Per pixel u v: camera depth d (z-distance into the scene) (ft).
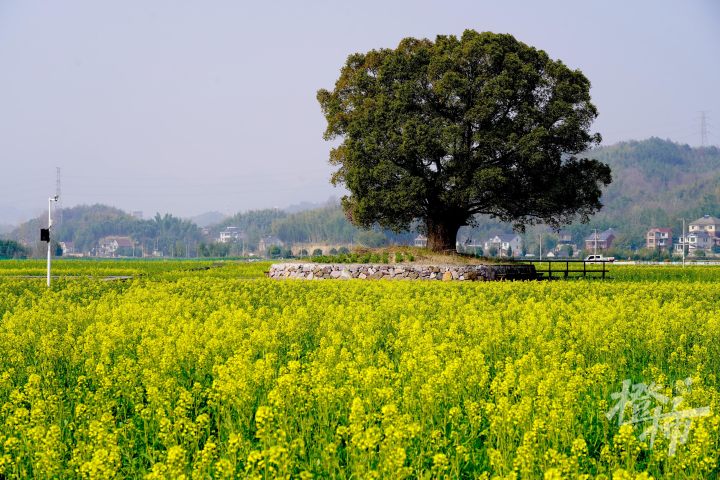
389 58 147.64
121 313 64.28
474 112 138.41
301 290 96.43
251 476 26.20
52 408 34.40
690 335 55.83
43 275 144.66
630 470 27.84
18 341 49.85
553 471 24.16
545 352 47.73
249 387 36.35
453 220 156.15
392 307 70.79
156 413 34.06
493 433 30.99
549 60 150.41
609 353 48.21
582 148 148.97
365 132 144.77
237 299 83.97
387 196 141.90
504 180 135.54
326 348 47.19
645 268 195.31
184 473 29.22
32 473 29.96
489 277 133.08
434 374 38.52
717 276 149.69
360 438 27.99
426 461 29.48
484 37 143.84
